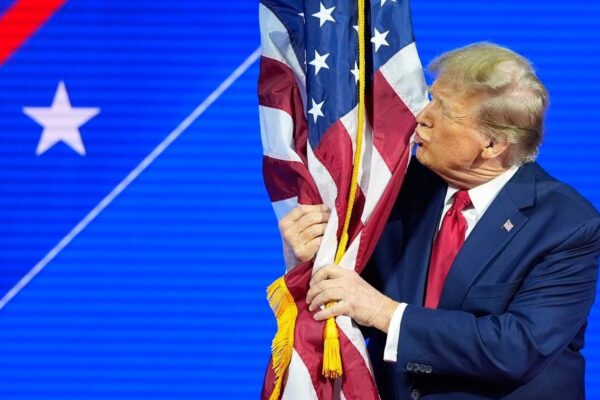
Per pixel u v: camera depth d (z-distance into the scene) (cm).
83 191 1443
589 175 1422
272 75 845
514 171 856
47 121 1441
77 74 1441
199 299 1452
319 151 809
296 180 822
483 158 828
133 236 1448
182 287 1452
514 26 1424
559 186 853
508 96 807
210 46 1437
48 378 1463
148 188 1443
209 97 1438
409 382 845
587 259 823
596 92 1420
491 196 851
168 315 1455
